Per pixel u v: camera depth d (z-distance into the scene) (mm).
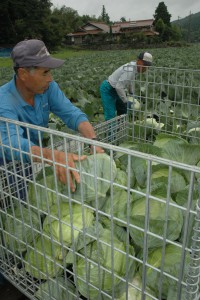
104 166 1672
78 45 71188
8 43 57469
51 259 1755
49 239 1786
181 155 2205
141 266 1629
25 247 1948
